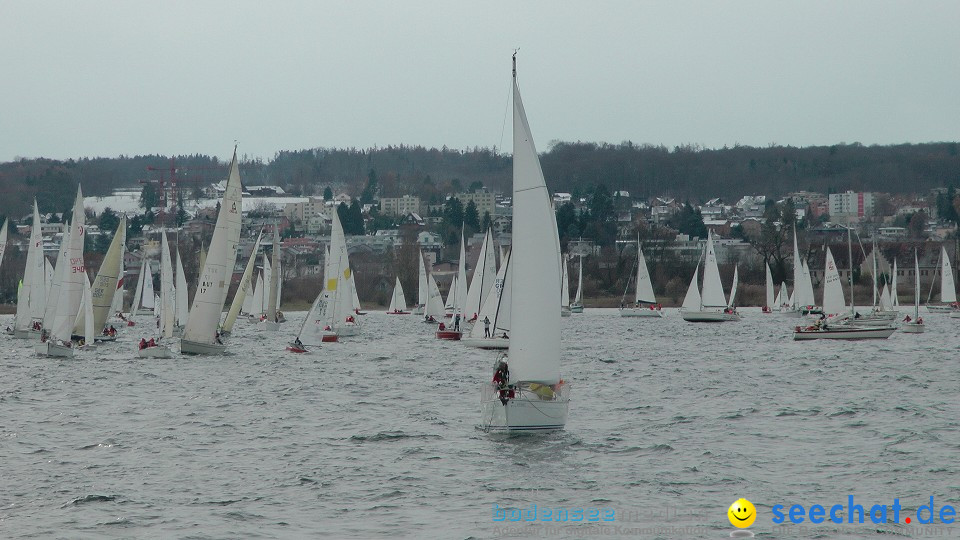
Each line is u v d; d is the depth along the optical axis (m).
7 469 124.62
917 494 111.00
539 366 137.50
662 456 129.50
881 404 172.88
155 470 124.00
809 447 135.25
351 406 176.38
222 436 146.88
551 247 136.62
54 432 150.88
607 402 179.38
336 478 118.94
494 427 140.75
